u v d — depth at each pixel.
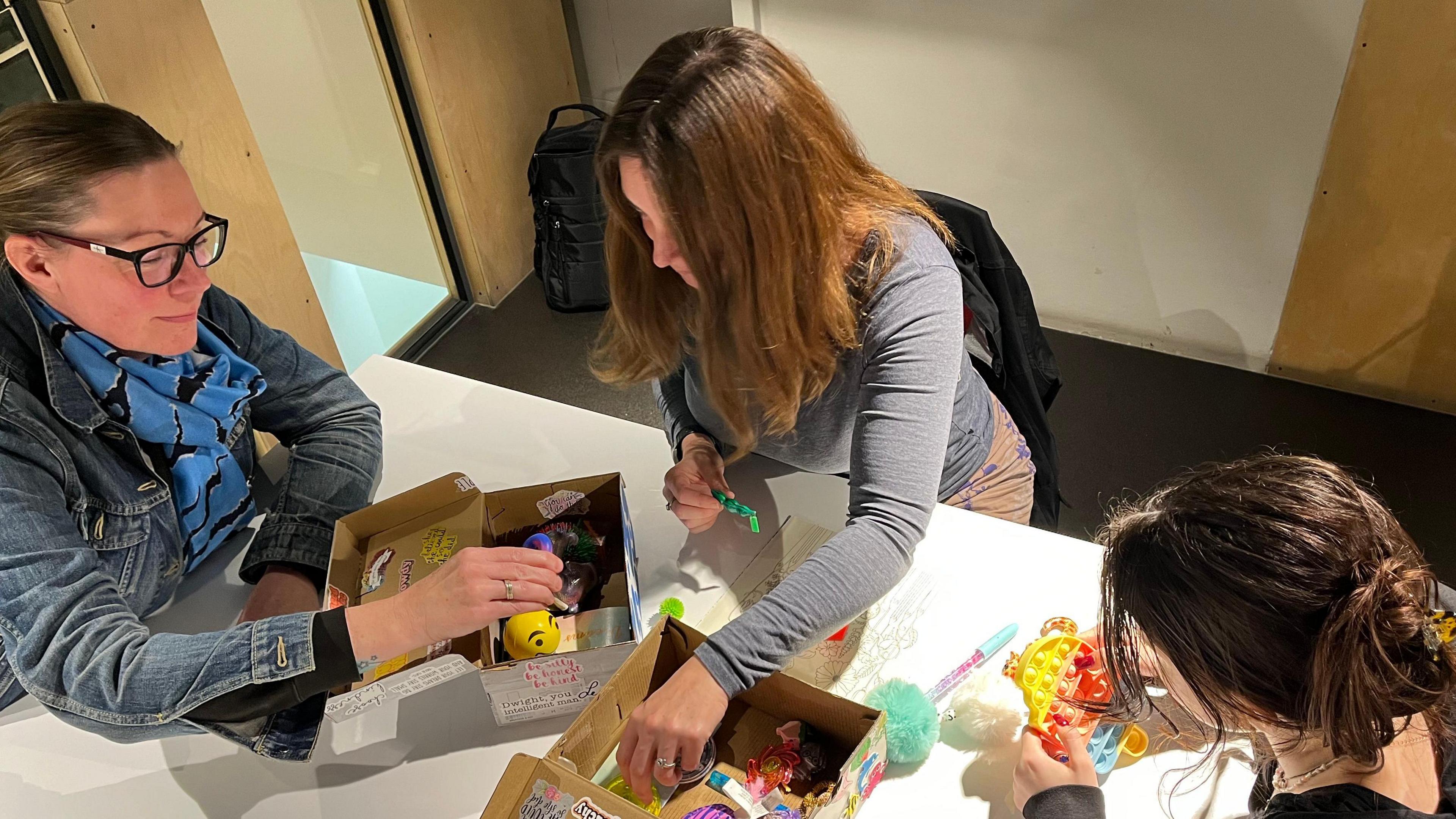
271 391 1.46
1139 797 1.00
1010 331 1.61
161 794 1.11
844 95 2.79
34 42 1.89
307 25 2.50
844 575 1.04
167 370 1.24
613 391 2.94
